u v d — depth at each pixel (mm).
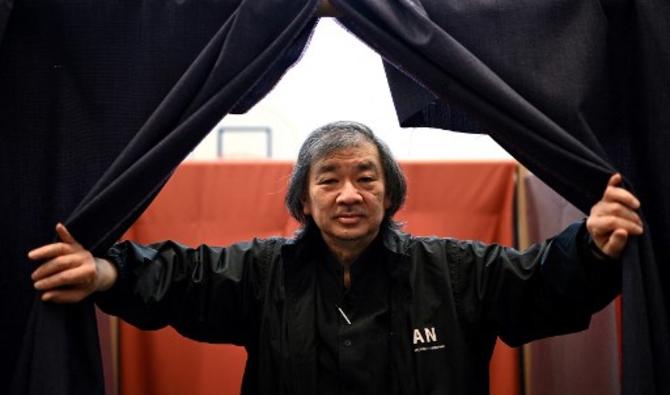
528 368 2729
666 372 1553
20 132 1776
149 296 1719
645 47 1734
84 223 1595
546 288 1705
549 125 1611
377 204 1763
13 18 1773
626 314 1543
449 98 1659
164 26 1765
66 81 1777
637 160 1786
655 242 1714
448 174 2834
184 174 2811
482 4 1741
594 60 1728
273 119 4469
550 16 1739
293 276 1815
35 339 1569
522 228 2809
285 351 1732
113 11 1772
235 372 2689
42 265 1587
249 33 1667
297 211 1884
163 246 1859
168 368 2682
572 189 1731
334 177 1754
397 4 1704
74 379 1614
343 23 1753
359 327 1740
